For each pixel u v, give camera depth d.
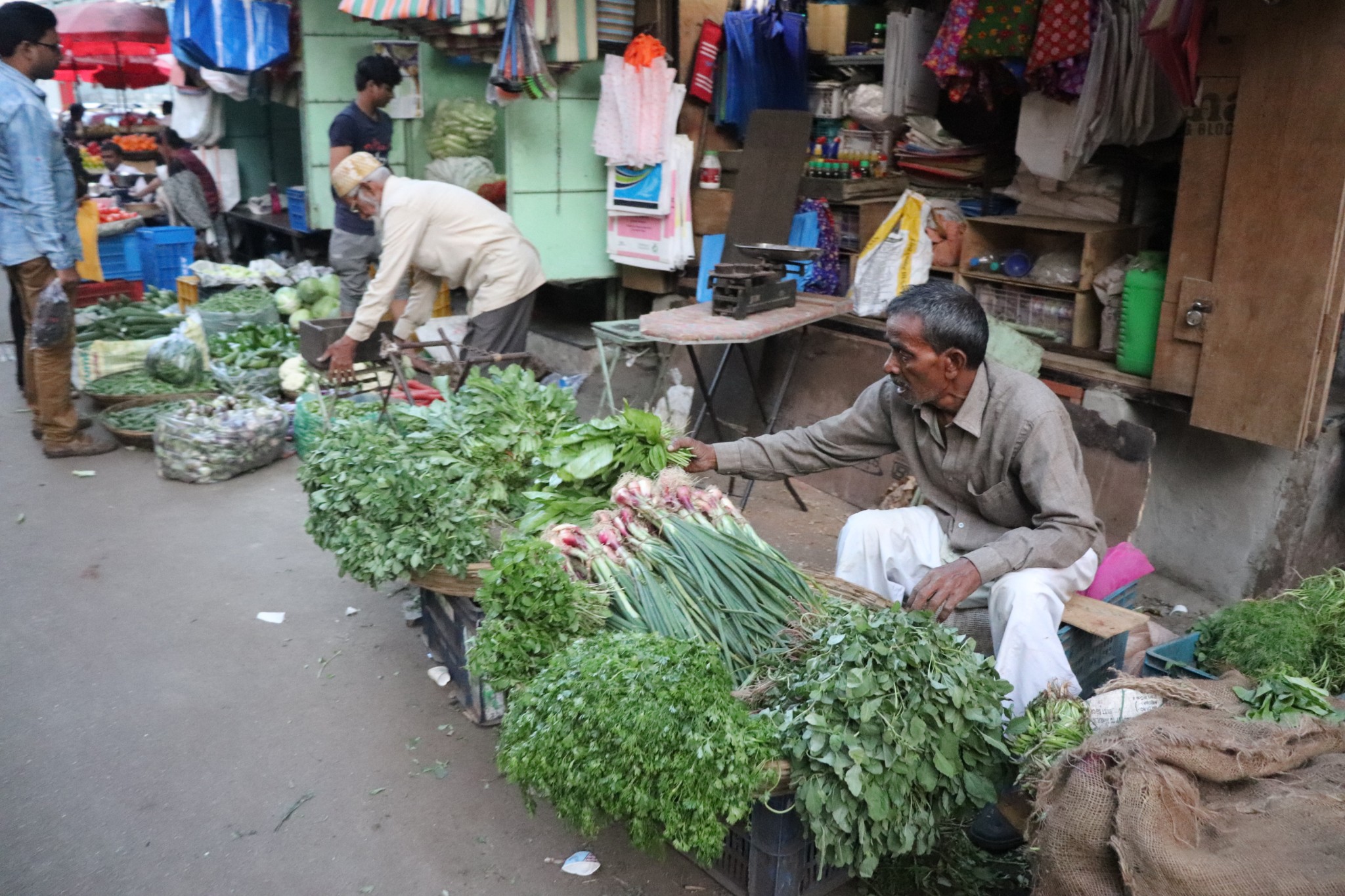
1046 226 4.80
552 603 2.48
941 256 5.33
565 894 2.60
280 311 7.59
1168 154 4.72
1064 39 4.50
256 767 3.11
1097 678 3.11
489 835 2.82
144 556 4.57
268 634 3.92
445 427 3.46
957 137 5.62
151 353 6.43
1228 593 4.13
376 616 4.06
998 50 4.72
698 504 2.96
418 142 7.61
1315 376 3.55
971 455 2.92
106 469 5.65
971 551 3.04
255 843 2.78
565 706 2.14
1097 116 4.55
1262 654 2.69
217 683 3.57
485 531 3.11
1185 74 3.69
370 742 3.24
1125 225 4.75
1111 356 4.52
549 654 2.45
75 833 2.81
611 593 2.64
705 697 2.15
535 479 3.42
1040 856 2.00
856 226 5.88
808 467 3.31
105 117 14.90
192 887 2.62
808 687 2.23
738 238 5.80
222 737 3.26
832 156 6.07
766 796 2.15
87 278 8.02
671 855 2.75
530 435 3.53
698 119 6.16
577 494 3.17
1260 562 4.04
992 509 2.98
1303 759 2.05
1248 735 2.05
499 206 7.04
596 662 2.21
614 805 2.07
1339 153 3.30
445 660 3.52
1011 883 2.57
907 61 5.49
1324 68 3.29
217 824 2.86
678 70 6.01
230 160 10.45
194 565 4.49
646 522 2.93
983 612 3.10
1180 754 1.93
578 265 6.41
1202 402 3.85
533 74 5.51
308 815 2.90
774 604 2.70
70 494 5.28
